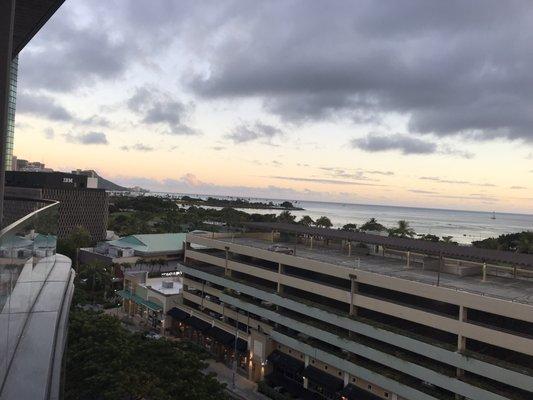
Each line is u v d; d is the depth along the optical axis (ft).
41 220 50.24
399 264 183.11
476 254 153.99
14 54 74.23
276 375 185.57
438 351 131.75
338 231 219.20
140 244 407.23
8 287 34.60
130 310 282.15
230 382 185.78
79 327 137.49
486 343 129.29
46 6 54.13
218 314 223.92
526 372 115.14
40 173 463.42
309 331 171.32
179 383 118.73
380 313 156.66
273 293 190.80
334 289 166.50
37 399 29.37
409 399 137.08
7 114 45.98
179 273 343.67
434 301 140.97
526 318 114.11
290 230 225.35
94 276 308.19
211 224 640.17
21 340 37.52
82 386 110.42
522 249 355.77
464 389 124.57
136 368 123.85
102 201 497.87
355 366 152.35
